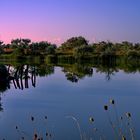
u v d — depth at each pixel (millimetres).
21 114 28688
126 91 46219
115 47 158500
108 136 20188
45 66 104500
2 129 22688
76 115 28016
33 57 156625
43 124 24266
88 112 29422
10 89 47750
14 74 56875
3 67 53781
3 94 42719
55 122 25000
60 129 22594
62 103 35562
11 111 30250
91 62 141000
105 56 146625
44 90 47688
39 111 30328
